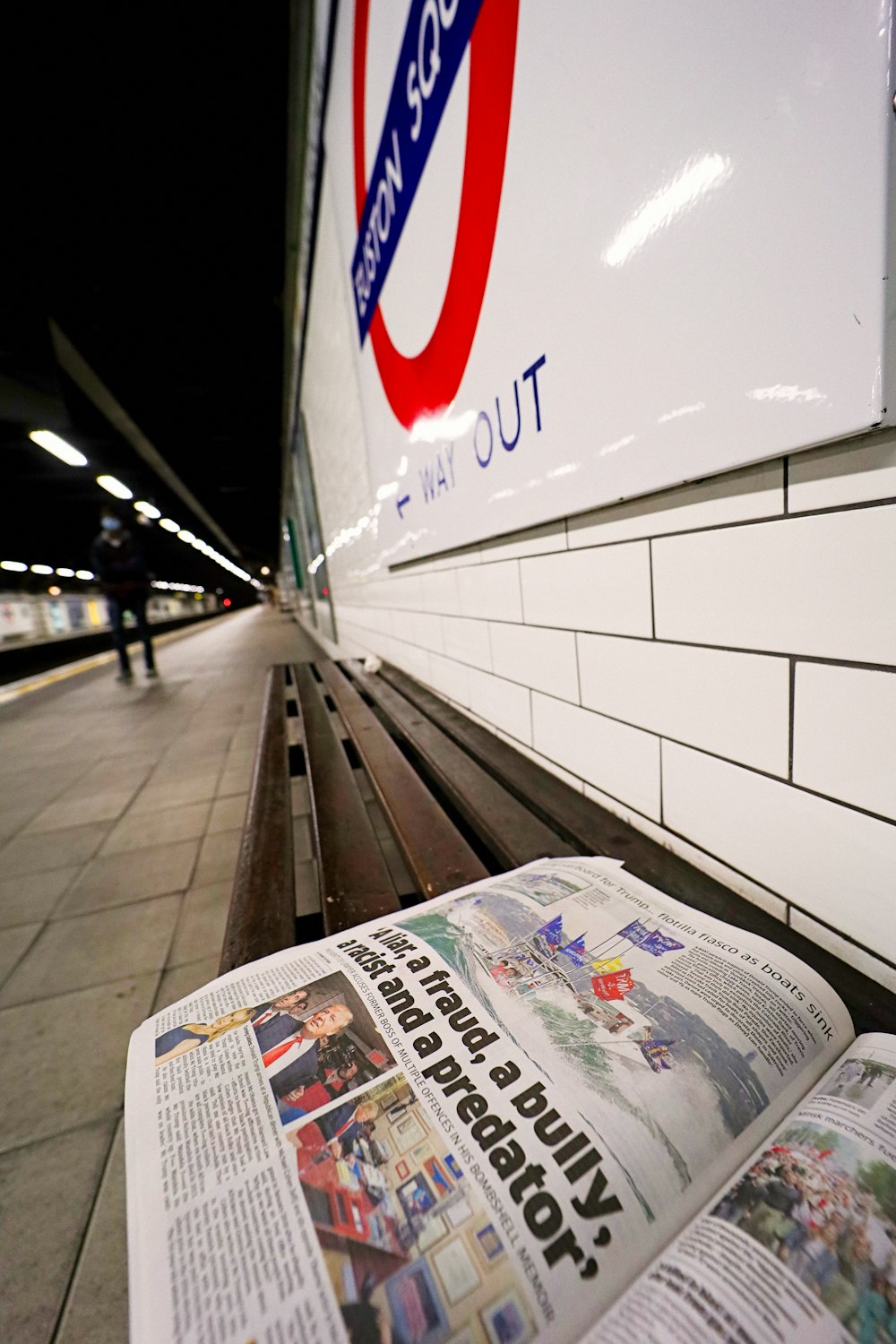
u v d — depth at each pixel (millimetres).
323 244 2373
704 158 449
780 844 540
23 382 5855
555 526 846
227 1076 396
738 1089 363
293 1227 301
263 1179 326
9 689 6051
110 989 1048
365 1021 436
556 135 637
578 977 468
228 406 7422
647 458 578
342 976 490
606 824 777
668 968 470
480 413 965
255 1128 357
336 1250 289
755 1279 266
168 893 1391
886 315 345
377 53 1217
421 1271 279
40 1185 684
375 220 1418
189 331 5277
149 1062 417
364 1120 355
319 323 2852
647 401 566
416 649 1836
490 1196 309
